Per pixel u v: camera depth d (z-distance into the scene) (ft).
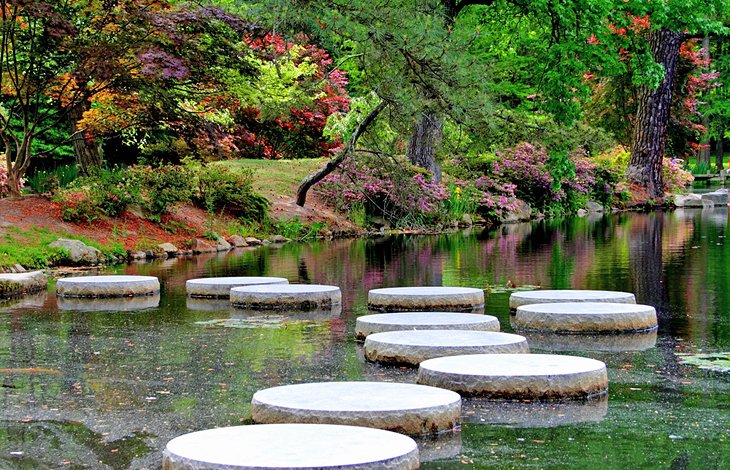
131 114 76.18
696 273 53.36
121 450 20.48
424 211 98.27
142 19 66.59
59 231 65.87
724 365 28.48
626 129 149.59
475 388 24.27
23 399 25.00
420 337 29.71
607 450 20.07
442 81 67.00
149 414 23.34
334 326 36.52
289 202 94.22
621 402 24.04
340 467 17.17
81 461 19.79
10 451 20.52
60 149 121.70
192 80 73.00
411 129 76.89
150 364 29.37
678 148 162.61
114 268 60.85
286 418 21.42
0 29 65.36
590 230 92.79
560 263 60.49
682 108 158.51
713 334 33.81
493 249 73.00
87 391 25.84
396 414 21.03
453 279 52.39
